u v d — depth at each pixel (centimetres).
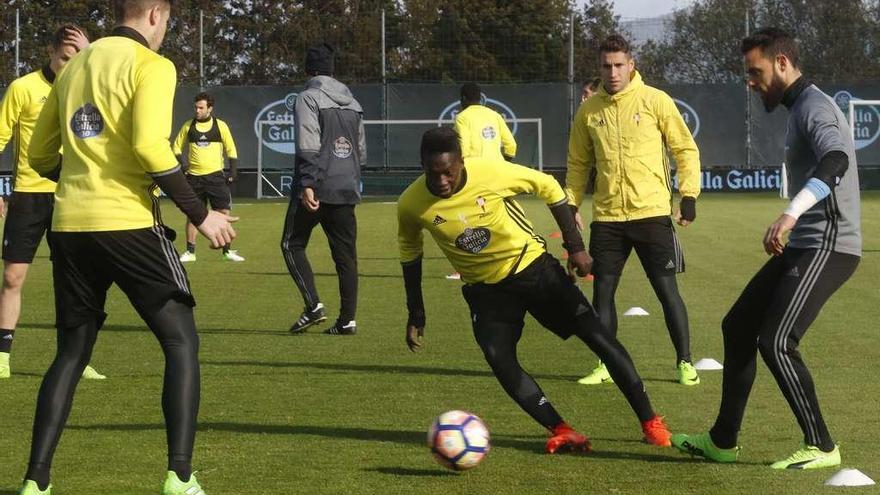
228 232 545
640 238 839
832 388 813
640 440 666
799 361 593
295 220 1083
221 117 3659
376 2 4566
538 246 641
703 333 1070
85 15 4328
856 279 1464
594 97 860
